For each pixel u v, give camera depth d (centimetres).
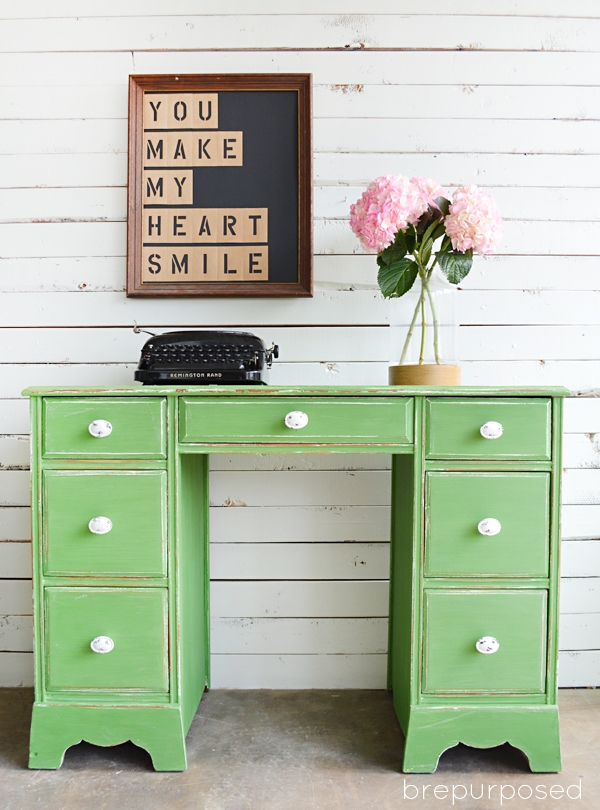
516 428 124
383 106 163
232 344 137
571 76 164
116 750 138
